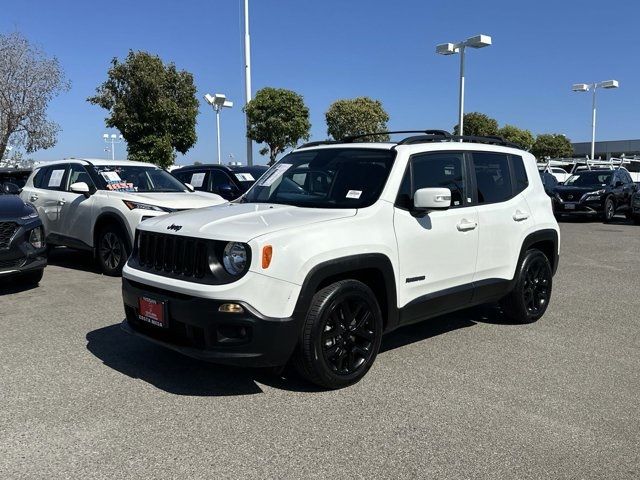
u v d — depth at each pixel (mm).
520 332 5820
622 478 3123
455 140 5465
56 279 8219
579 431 3650
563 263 10281
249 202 5086
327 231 4074
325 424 3699
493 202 5539
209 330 3812
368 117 35125
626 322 6246
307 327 3969
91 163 9078
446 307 5066
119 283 7914
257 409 3910
